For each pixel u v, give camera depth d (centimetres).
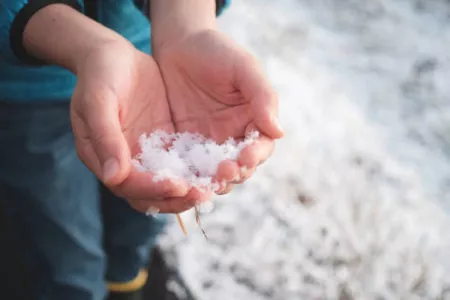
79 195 66
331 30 129
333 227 85
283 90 107
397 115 108
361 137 101
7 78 59
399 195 91
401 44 127
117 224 72
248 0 133
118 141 48
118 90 51
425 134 104
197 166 52
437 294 80
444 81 117
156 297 78
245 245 82
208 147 52
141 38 65
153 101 55
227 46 54
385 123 106
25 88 60
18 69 59
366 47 125
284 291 79
